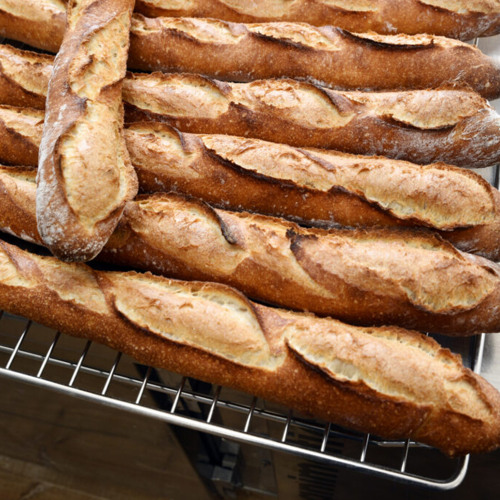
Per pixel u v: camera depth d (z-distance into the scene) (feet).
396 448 2.92
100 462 3.51
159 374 2.97
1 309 2.57
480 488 2.87
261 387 2.47
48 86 2.57
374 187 2.58
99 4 2.64
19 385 3.37
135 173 2.53
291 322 2.48
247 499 3.49
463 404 2.41
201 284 2.51
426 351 2.48
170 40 2.74
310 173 2.59
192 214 2.57
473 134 2.65
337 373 2.43
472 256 2.56
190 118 2.68
